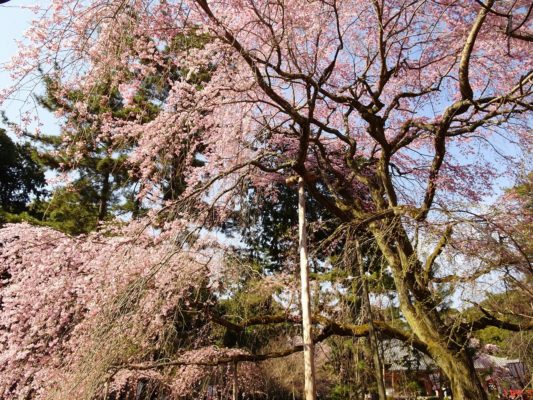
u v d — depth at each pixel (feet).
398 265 18.29
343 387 20.31
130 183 28.43
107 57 14.89
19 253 23.53
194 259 21.88
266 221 31.81
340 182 26.25
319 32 19.93
